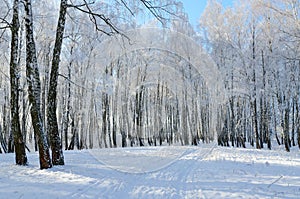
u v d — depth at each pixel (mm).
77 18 13469
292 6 18062
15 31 11266
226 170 10492
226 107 29891
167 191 6863
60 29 10664
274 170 10547
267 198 6254
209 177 8992
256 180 8492
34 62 9578
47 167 9570
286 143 24875
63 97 28094
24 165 10641
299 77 24844
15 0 11281
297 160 14359
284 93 26219
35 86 9539
